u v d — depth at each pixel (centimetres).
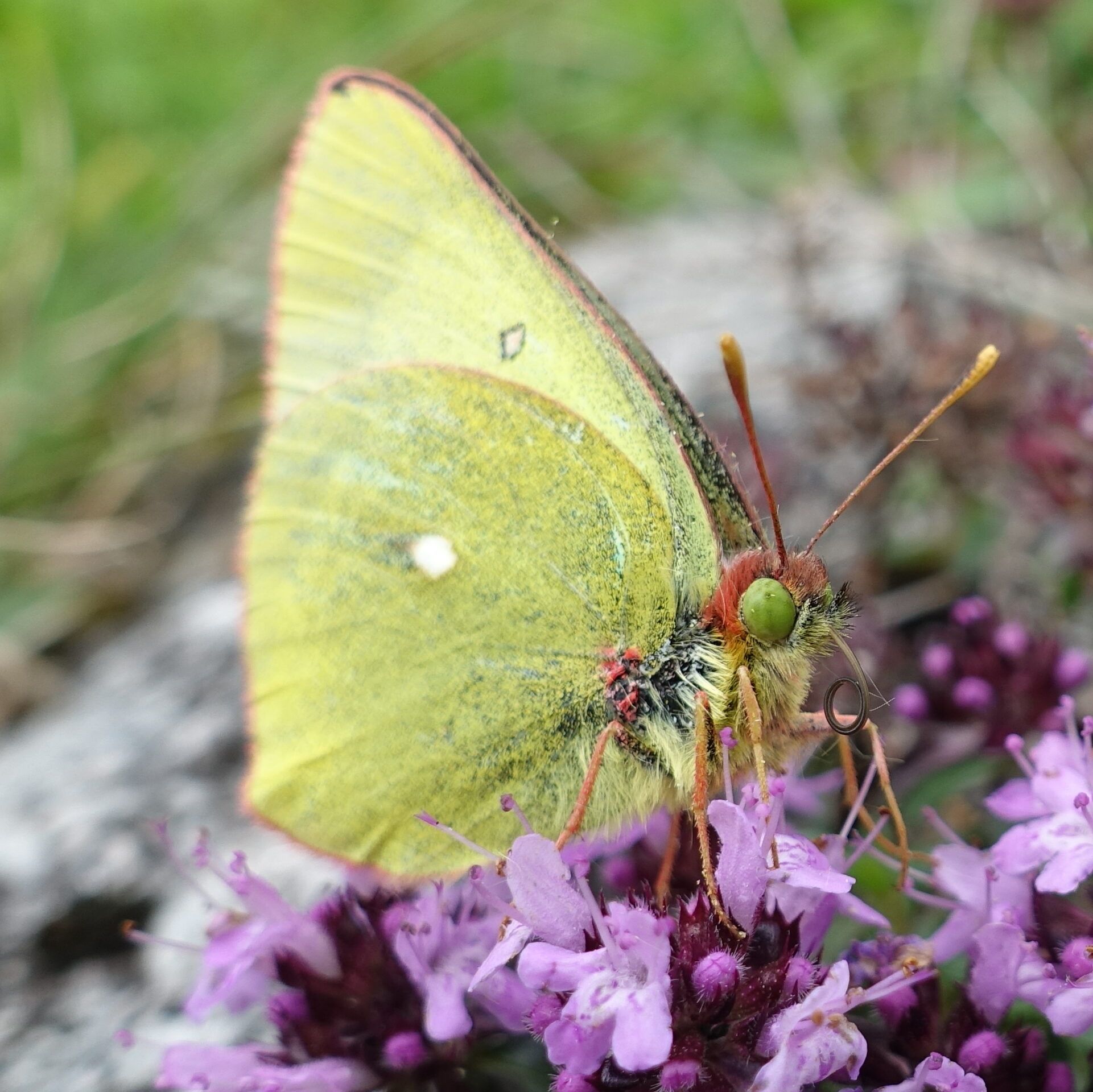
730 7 13
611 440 5
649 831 6
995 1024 5
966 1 12
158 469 12
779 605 5
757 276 12
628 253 13
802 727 5
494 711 6
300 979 6
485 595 6
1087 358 9
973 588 9
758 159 13
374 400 6
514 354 6
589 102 14
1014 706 7
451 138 6
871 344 9
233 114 14
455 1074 6
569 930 5
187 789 9
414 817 6
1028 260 10
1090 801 5
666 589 5
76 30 14
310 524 6
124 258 13
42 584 12
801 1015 5
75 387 12
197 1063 6
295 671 6
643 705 5
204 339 13
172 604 11
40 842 8
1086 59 12
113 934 8
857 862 6
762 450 9
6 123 14
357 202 6
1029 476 8
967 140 12
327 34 14
